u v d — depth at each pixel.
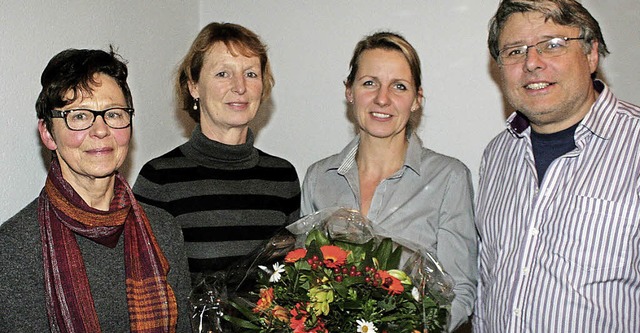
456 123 2.87
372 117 1.98
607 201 1.68
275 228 2.13
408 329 1.47
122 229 1.68
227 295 1.60
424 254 1.67
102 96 1.56
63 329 1.52
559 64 1.70
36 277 1.53
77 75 1.53
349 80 2.08
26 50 1.97
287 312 1.46
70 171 1.61
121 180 1.72
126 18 2.48
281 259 1.64
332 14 2.98
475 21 2.81
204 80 2.03
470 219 1.99
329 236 1.63
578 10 1.71
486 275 1.97
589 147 1.75
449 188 1.99
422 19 2.88
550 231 1.75
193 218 2.02
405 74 1.97
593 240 1.69
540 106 1.73
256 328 1.49
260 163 2.19
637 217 1.65
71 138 1.54
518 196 1.87
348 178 2.07
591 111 1.76
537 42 1.72
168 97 2.81
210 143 2.05
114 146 1.59
